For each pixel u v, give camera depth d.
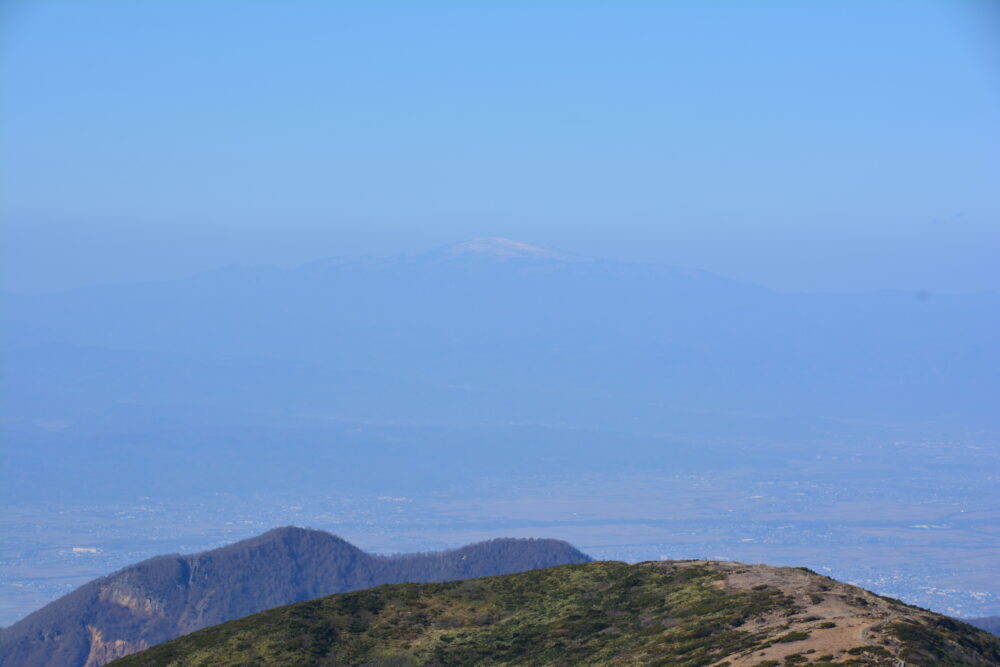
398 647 102.31
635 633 93.56
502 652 97.38
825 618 82.81
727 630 85.44
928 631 76.12
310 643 103.50
